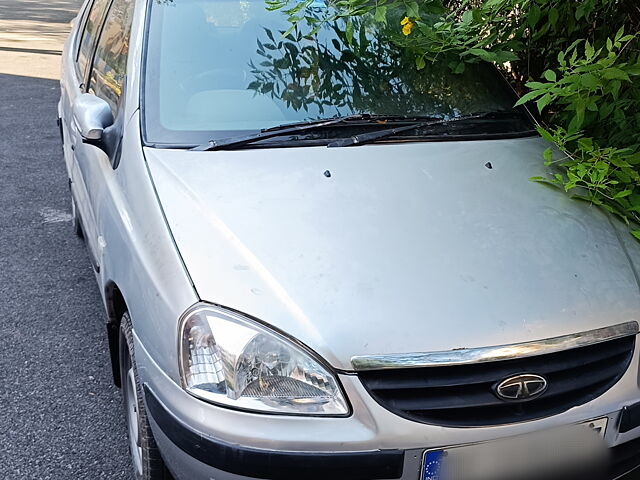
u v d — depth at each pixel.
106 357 3.45
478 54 3.03
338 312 1.92
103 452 2.80
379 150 2.60
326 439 1.83
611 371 2.04
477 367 1.90
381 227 2.19
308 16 3.05
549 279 2.09
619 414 2.04
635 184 2.63
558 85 2.85
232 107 2.73
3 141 6.98
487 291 2.01
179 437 1.92
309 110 2.78
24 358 3.42
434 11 3.16
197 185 2.34
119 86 3.03
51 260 4.48
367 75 2.95
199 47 2.90
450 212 2.30
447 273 2.05
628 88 2.99
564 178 2.65
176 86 2.77
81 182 3.49
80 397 3.14
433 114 2.90
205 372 1.91
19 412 3.03
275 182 2.37
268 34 2.99
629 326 2.05
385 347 1.86
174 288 2.02
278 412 1.85
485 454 1.91
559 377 1.98
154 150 2.54
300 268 2.03
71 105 3.83
